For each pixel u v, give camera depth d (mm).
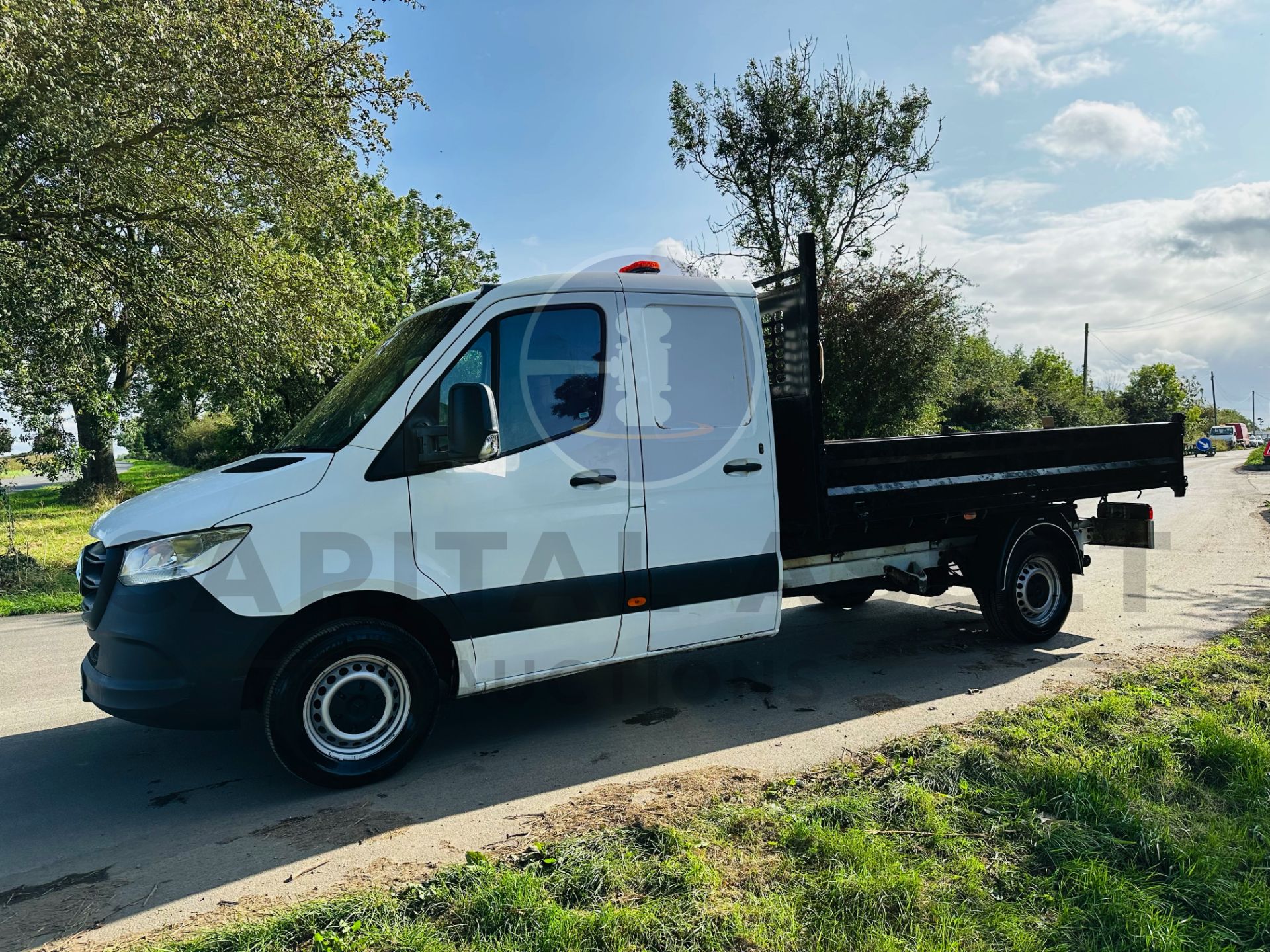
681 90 16734
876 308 16859
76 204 11438
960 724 4336
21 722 5168
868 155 16562
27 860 3318
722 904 2688
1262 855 2906
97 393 14055
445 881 2889
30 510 22625
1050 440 6191
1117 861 2924
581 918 2588
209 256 12891
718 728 4633
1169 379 65000
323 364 15312
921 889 2758
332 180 13219
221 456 23188
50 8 9359
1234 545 10523
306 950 2545
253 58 11258
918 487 5461
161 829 3580
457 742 4566
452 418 3793
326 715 3865
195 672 3621
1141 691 4656
